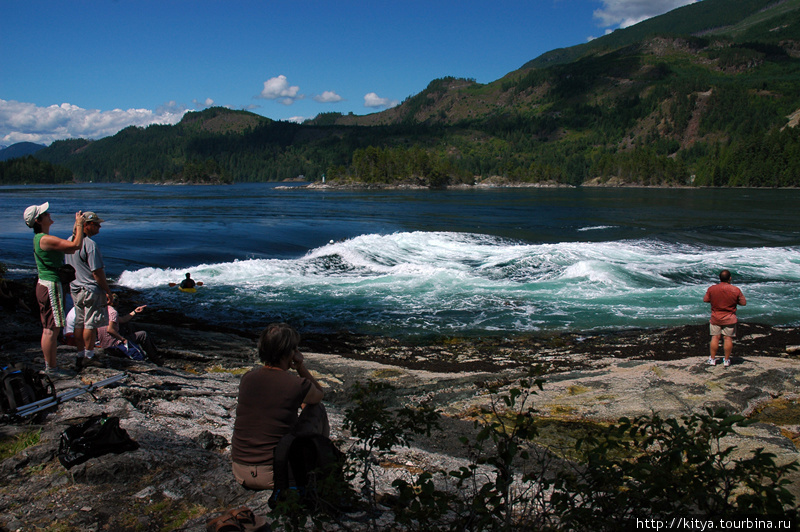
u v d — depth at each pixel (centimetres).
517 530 248
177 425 436
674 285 1438
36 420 422
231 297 1315
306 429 313
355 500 287
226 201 6712
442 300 1284
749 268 1669
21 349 685
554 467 422
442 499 229
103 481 331
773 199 7162
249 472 303
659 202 6400
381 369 784
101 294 568
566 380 722
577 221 3603
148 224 3206
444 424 539
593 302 1256
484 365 827
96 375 538
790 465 210
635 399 628
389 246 1972
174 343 917
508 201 6894
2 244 2220
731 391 650
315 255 1792
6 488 324
